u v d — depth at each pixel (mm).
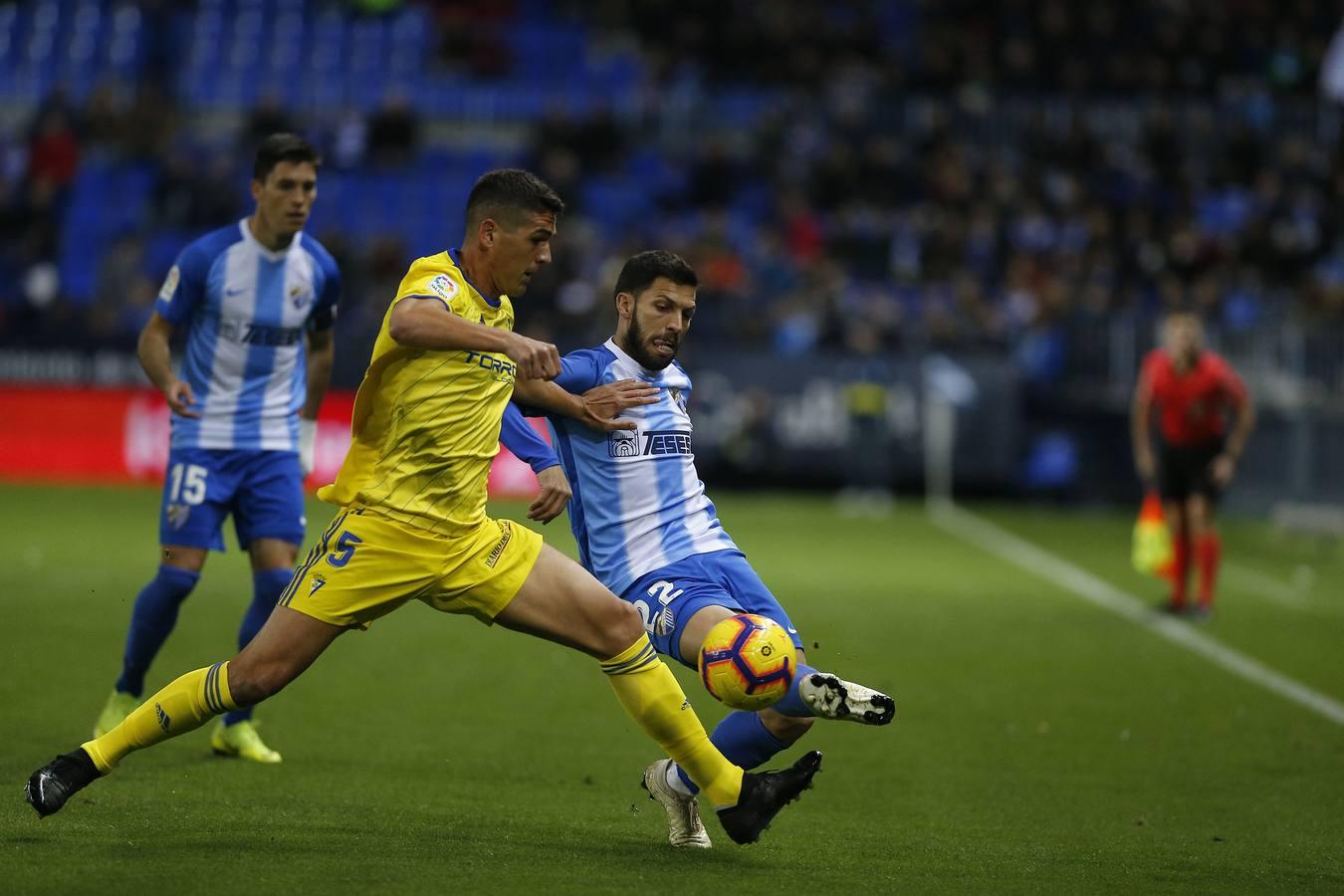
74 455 65250
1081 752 24828
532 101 89250
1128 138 89000
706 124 88312
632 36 92812
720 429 66562
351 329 66000
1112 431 69000
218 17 91938
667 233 75375
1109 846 18953
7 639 31484
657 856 17516
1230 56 93625
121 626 33500
